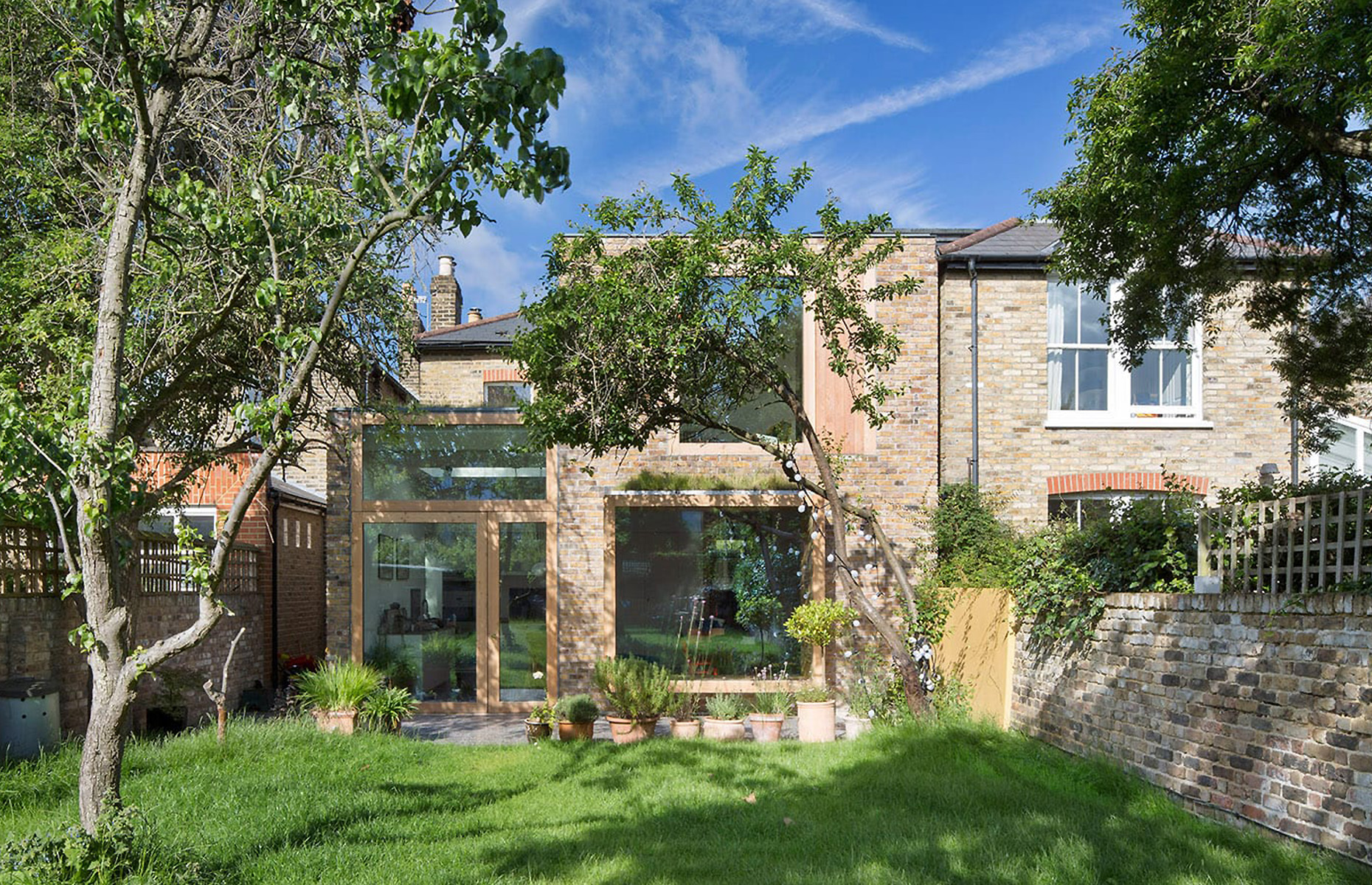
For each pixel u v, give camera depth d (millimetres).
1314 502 6773
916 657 11594
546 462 14344
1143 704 8430
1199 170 7848
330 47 6734
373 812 7723
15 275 9125
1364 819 5902
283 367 6383
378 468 14391
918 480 13906
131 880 5039
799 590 13945
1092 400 14438
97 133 6230
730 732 11523
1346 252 9484
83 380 6141
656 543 14164
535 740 11516
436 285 23156
